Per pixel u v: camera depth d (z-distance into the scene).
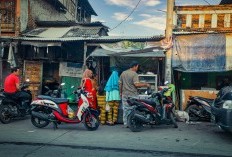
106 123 8.91
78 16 24.41
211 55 10.41
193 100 9.78
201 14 11.23
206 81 11.96
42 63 13.31
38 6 16.39
